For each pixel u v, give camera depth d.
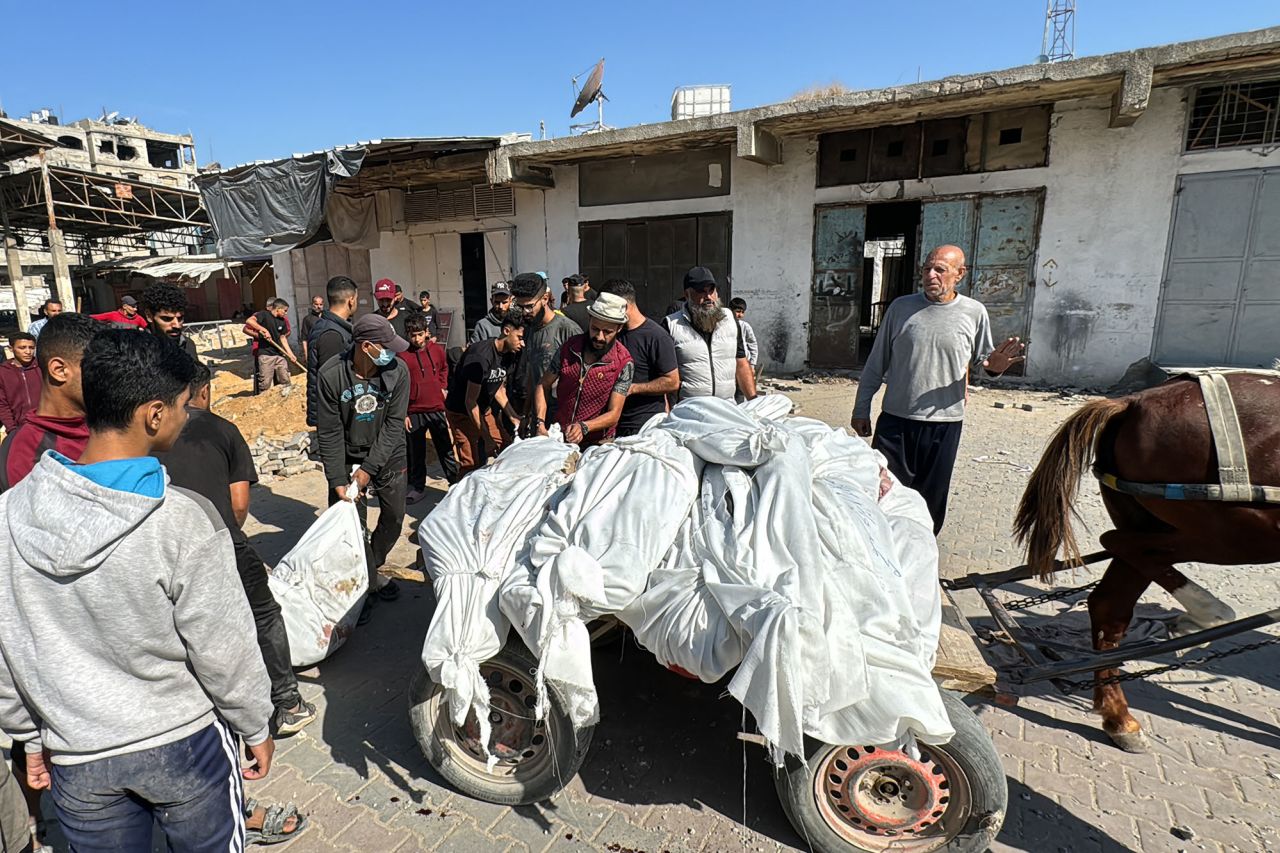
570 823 2.51
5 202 19.70
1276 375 2.70
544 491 2.73
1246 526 2.55
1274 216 8.56
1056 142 9.44
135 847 1.58
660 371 4.14
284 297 16.50
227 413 9.46
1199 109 8.70
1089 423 2.87
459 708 2.26
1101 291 9.53
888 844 2.24
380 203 14.49
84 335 2.11
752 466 2.53
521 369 5.73
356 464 3.97
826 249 11.16
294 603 3.42
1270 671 3.35
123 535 1.39
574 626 2.21
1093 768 2.75
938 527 4.15
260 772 1.78
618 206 12.47
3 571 1.42
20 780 2.33
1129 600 2.97
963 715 2.16
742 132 10.08
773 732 1.89
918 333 3.84
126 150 44.16
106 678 1.46
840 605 2.04
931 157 10.23
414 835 2.46
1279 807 2.54
